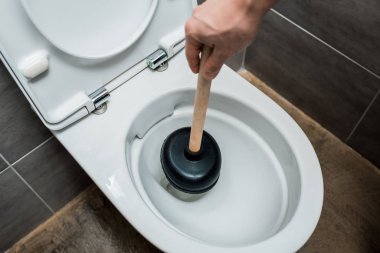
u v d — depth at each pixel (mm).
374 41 876
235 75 775
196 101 593
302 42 1043
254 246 601
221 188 792
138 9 683
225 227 740
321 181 658
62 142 680
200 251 588
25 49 582
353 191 1094
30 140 809
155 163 824
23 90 634
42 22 575
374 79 945
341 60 985
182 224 728
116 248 1012
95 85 710
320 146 1173
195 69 540
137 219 609
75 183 1030
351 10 868
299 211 631
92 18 636
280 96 1273
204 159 709
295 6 979
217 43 457
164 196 770
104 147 677
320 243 1016
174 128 844
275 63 1186
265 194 758
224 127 821
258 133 786
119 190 635
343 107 1090
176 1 727
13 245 1021
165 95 750
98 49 670
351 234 1026
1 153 778
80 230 1036
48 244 1019
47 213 1037
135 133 758
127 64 732
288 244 603
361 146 1133
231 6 431
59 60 630
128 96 733
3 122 731
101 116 709
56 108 678
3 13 533
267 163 776
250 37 463
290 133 707
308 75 1113
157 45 758
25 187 901
